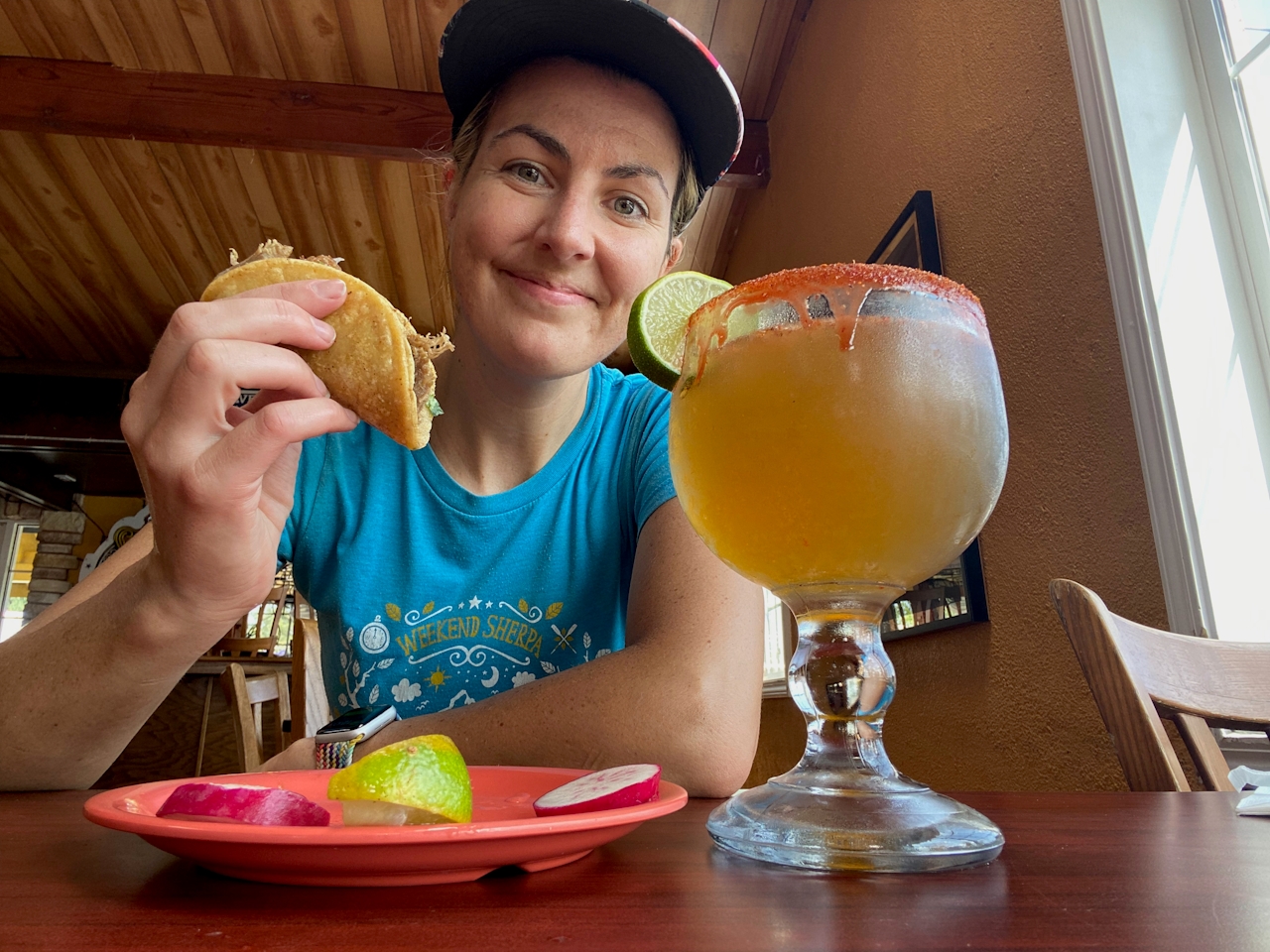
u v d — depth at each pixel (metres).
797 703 0.45
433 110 3.11
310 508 1.12
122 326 4.89
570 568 1.10
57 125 3.00
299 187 3.62
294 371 0.54
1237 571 1.13
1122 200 1.28
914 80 2.00
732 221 3.71
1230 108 1.29
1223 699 0.81
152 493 0.57
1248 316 1.23
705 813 0.51
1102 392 1.32
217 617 0.63
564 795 0.42
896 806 0.38
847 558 0.41
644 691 0.73
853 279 0.40
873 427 0.38
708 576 0.85
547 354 0.96
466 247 0.97
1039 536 1.48
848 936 0.23
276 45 2.95
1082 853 0.36
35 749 0.67
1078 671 1.36
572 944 0.22
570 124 0.96
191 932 0.24
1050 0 1.47
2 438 5.23
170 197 3.70
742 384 0.41
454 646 1.07
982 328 0.44
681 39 0.94
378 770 0.36
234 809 0.33
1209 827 0.43
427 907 0.27
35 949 0.22
